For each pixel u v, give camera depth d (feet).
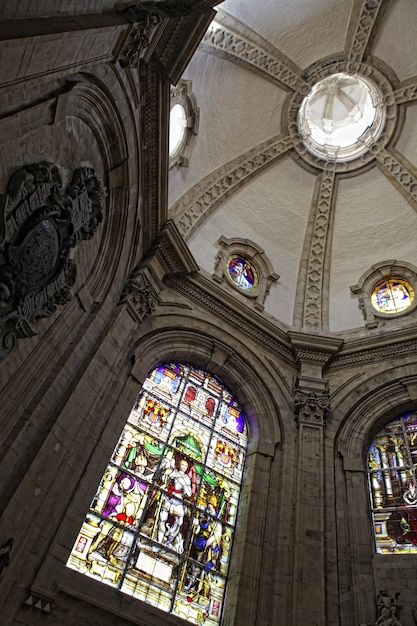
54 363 33.32
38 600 26.76
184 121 52.08
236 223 60.03
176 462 39.58
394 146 60.54
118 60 32.14
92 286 38.40
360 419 46.78
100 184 35.45
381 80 58.44
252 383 48.32
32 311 29.37
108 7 28.22
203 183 57.16
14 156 25.99
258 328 52.26
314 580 35.14
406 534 38.34
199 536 36.76
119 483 35.29
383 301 56.95
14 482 27.71
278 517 39.11
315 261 61.31
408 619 32.86
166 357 45.27
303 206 63.41
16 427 29.19
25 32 21.08
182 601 32.99
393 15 53.42
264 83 57.57
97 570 30.78
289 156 62.95
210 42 49.32
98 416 36.11
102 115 34.09
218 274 54.70
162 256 47.03
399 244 59.41
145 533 34.27
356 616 33.94
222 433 44.37
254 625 32.99
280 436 45.21
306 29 55.21
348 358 51.85
